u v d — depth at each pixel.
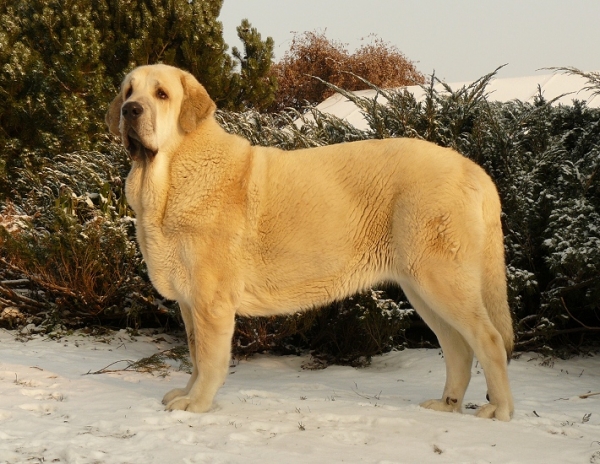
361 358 7.39
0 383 5.35
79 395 5.05
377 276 4.70
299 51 31.47
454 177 4.55
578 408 5.14
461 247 4.46
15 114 11.33
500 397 4.52
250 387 5.77
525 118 7.98
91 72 11.59
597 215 7.40
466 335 4.52
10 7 12.62
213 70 12.79
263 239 4.63
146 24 12.40
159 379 6.01
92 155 9.62
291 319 7.05
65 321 8.20
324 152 4.80
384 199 4.60
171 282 4.72
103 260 7.95
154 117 4.57
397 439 4.01
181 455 3.55
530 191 7.62
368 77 30.91
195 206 4.59
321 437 4.02
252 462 3.48
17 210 9.02
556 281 7.40
